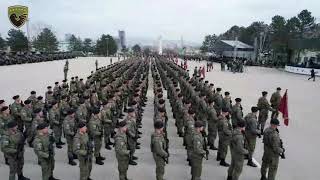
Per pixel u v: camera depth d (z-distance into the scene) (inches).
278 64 2812.5
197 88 864.3
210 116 540.1
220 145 478.9
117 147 388.2
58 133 535.5
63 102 595.5
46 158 374.6
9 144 382.0
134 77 1101.7
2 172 435.8
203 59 4033.0
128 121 476.1
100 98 779.4
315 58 2338.8
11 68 1932.8
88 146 386.9
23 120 544.7
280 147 394.6
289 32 3420.3
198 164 394.0
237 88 1333.7
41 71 1827.0
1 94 1012.5
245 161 500.7
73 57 3572.8
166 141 395.9
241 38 4805.6
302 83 1596.9
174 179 425.7
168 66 1692.9
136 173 444.8
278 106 712.4
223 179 429.4
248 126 477.4
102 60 3447.3
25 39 3683.6
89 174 401.4
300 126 729.0
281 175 453.4
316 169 477.4
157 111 581.0
